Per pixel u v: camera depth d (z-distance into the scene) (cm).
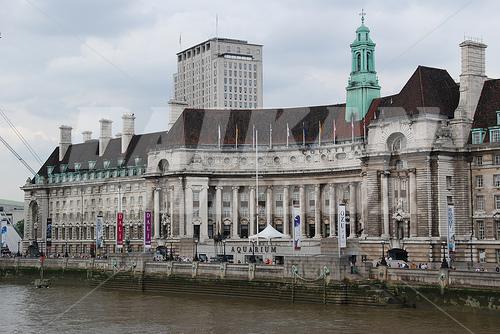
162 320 8481
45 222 18812
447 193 11369
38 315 9069
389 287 8944
